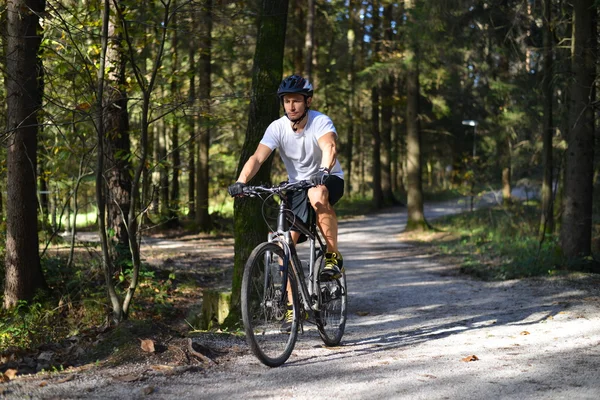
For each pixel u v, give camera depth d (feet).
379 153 124.67
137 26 25.03
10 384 12.21
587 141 36.47
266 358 14.34
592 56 35.99
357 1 84.74
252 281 14.47
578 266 34.88
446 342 18.37
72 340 15.81
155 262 45.93
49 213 47.55
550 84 44.04
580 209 36.37
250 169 15.51
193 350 14.76
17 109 29.99
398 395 12.03
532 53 55.93
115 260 36.63
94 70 25.20
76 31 24.62
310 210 15.98
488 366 14.37
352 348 17.60
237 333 18.45
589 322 20.84
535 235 58.54
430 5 50.93
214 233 75.77
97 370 13.48
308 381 13.14
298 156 15.96
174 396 11.81
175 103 24.35
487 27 55.42
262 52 26.18
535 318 22.39
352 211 121.70
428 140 136.15
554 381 12.91
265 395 11.99
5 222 35.73
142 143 22.43
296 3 80.43
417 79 76.33
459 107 102.63
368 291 33.50
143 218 29.71
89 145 32.30
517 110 68.28
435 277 38.40
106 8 21.39
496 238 57.88
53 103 23.08
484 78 73.46
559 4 44.21
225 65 63.72
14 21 28.71
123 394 11.82
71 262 36.22
